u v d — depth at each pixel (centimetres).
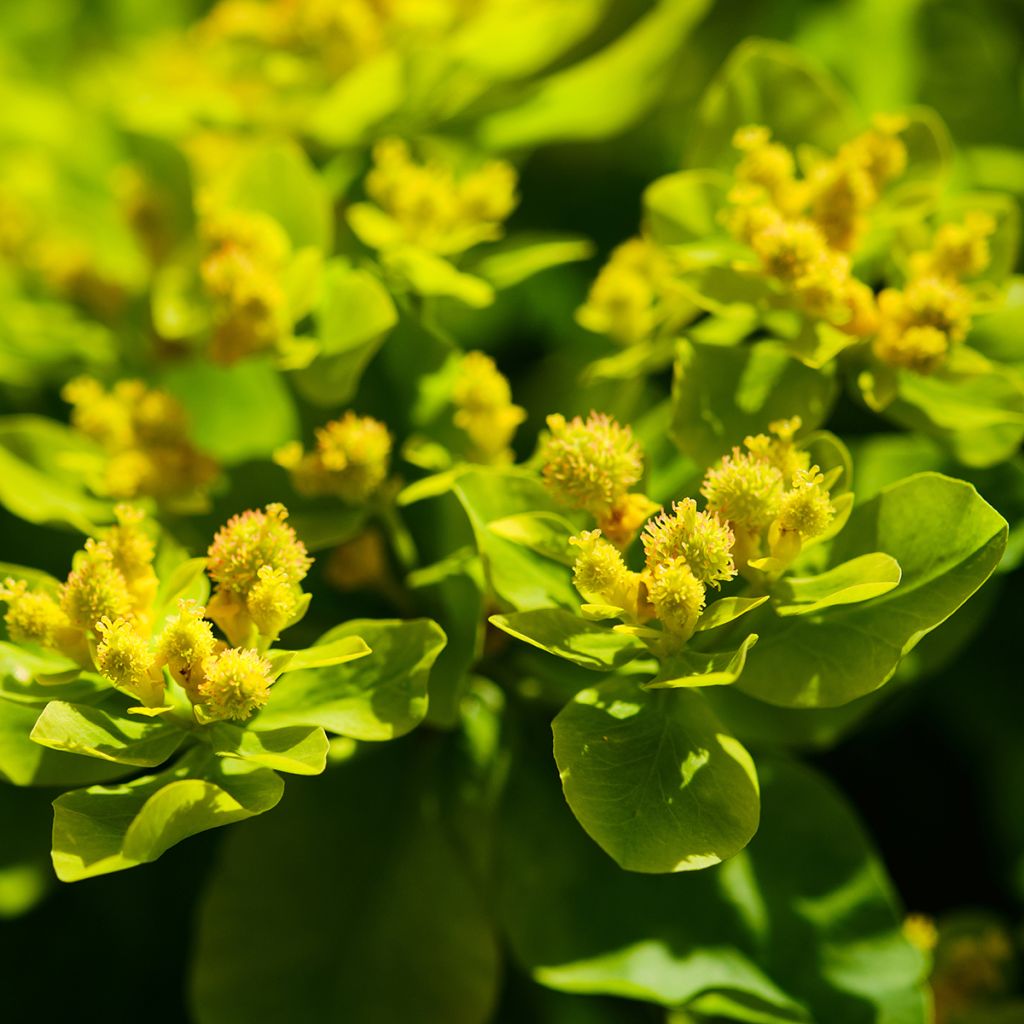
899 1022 34
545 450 34
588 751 33
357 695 34
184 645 33
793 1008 34
